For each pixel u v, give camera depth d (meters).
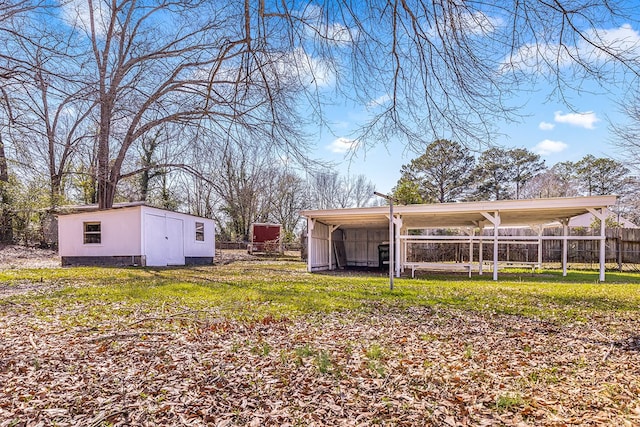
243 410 2.66
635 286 9.45
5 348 3.95
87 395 2.87
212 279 10.30
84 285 8.66
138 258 14.86
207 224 19.83
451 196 29.95
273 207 32.47
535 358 3.74
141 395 2.87
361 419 2.53
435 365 3.52
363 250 19.88
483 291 8.38
